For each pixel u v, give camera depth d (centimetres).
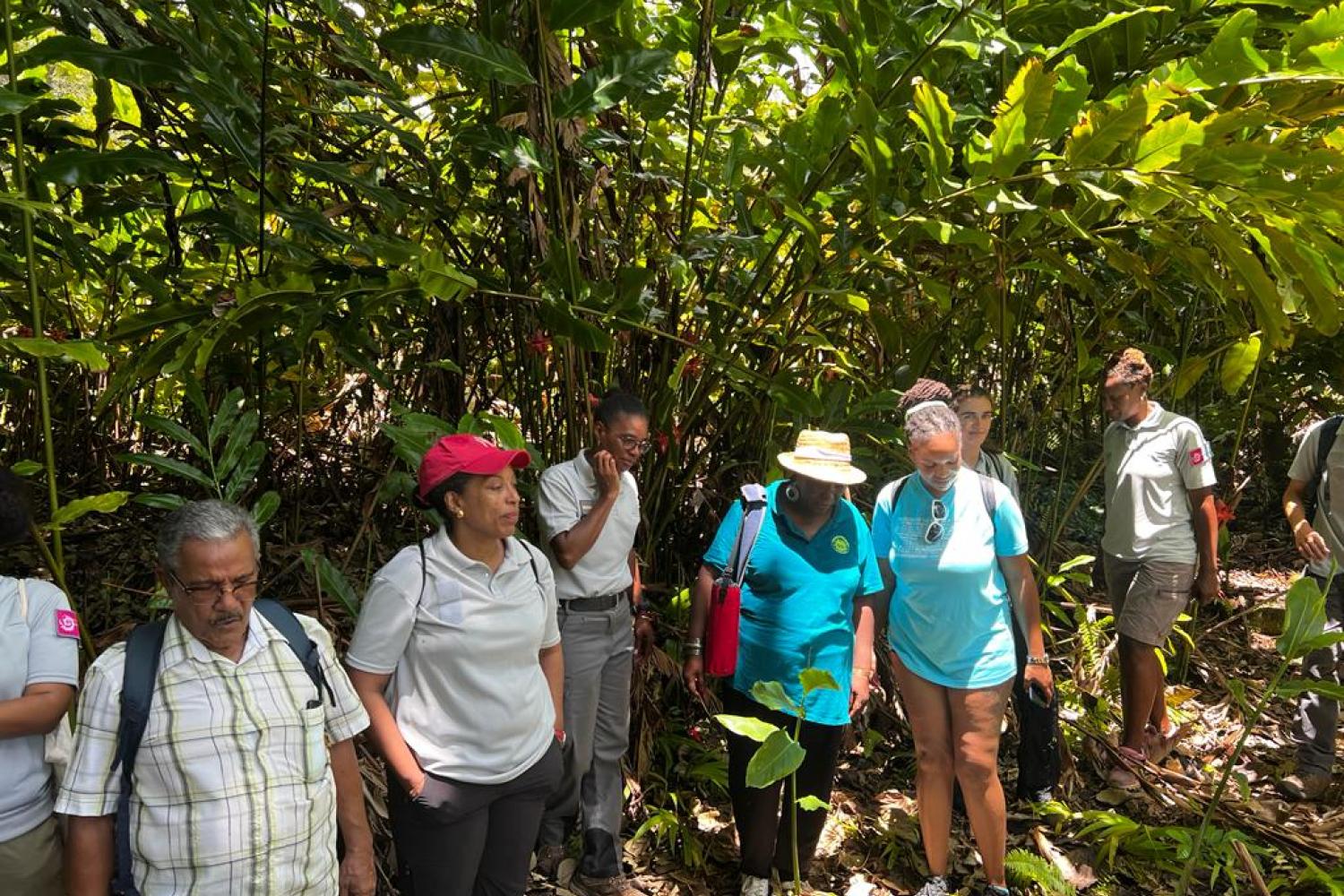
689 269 333
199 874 156
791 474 288
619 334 343
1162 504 365
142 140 325
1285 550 658
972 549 273
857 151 288
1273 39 333
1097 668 407
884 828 327
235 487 252
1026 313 472
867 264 334
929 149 283
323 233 271
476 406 386
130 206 330
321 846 171
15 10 240
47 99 302
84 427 405
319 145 344
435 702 204
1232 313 366
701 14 323
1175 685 451
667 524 369
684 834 307
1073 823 338
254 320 260
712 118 353
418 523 376
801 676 236
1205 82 261
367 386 426
